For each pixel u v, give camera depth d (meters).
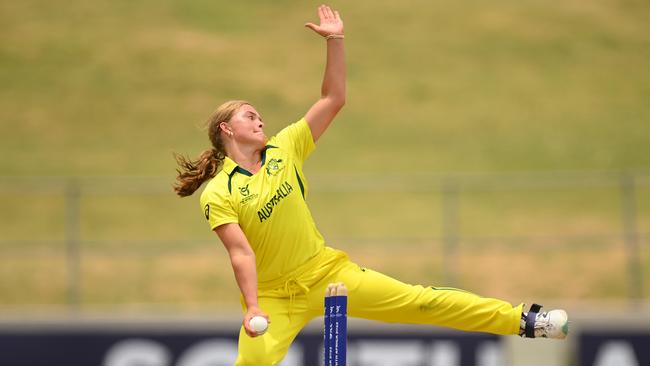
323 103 26.06
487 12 115.25
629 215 66.44
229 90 99.69
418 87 100.12
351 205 76.00
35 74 102.62
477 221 73.44
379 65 104.62
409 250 68.69
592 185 68.06
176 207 77.50
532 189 79.38
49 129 92.25
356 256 67.81
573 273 66.56
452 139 89.75
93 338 51.69
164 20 113.25
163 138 90.88
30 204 79.06
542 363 42.91
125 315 54.25
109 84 100.62
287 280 24.95
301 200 25.23
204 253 70.44
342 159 85.06
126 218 75.81
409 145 88.31
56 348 51.75
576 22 113.12
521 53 106.94
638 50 107.75
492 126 92.38
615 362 48.66
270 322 24.86
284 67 104.25
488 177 80.19
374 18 114.25
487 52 107.19
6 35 110.25
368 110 95.44
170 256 70.06
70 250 63.38
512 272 66.69
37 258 70.50
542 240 70.12
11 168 84.69
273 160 25.22
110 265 68.94
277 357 24.70
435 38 110.06
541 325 24.47
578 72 103.50
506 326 24.59
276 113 95.56
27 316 53.06
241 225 24.97
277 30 111.56
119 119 94.19
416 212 74.88
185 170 25.98
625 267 66.94
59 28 111.69
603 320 49.06
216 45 108.31
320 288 24.97
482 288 65.06
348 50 107.62
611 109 96.00
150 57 105.69
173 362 51.16
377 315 24.94
